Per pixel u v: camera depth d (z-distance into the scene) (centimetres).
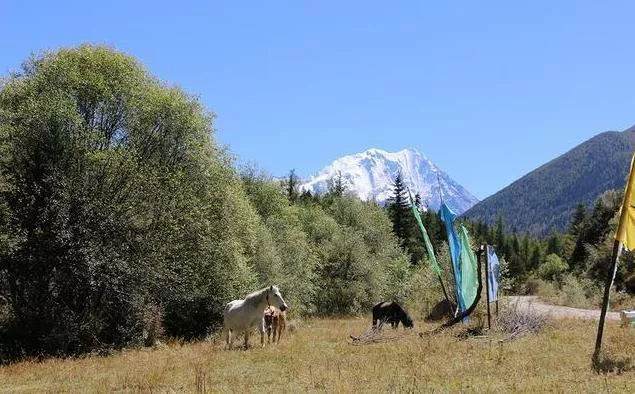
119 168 2850
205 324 3319
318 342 2189
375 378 1281
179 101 3216
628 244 1376
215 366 1658
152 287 2984
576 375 1189
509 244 14162
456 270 2378
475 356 1521
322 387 1226
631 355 1388
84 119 2981
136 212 2878
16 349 2588
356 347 1930
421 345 1803
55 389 1512
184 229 3073
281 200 5959
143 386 1386
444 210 2411
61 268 2692
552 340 1762
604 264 5706
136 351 2480
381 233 7356
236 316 2147
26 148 2728
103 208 2731
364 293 6284
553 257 9219
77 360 2238
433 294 3734
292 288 4753
